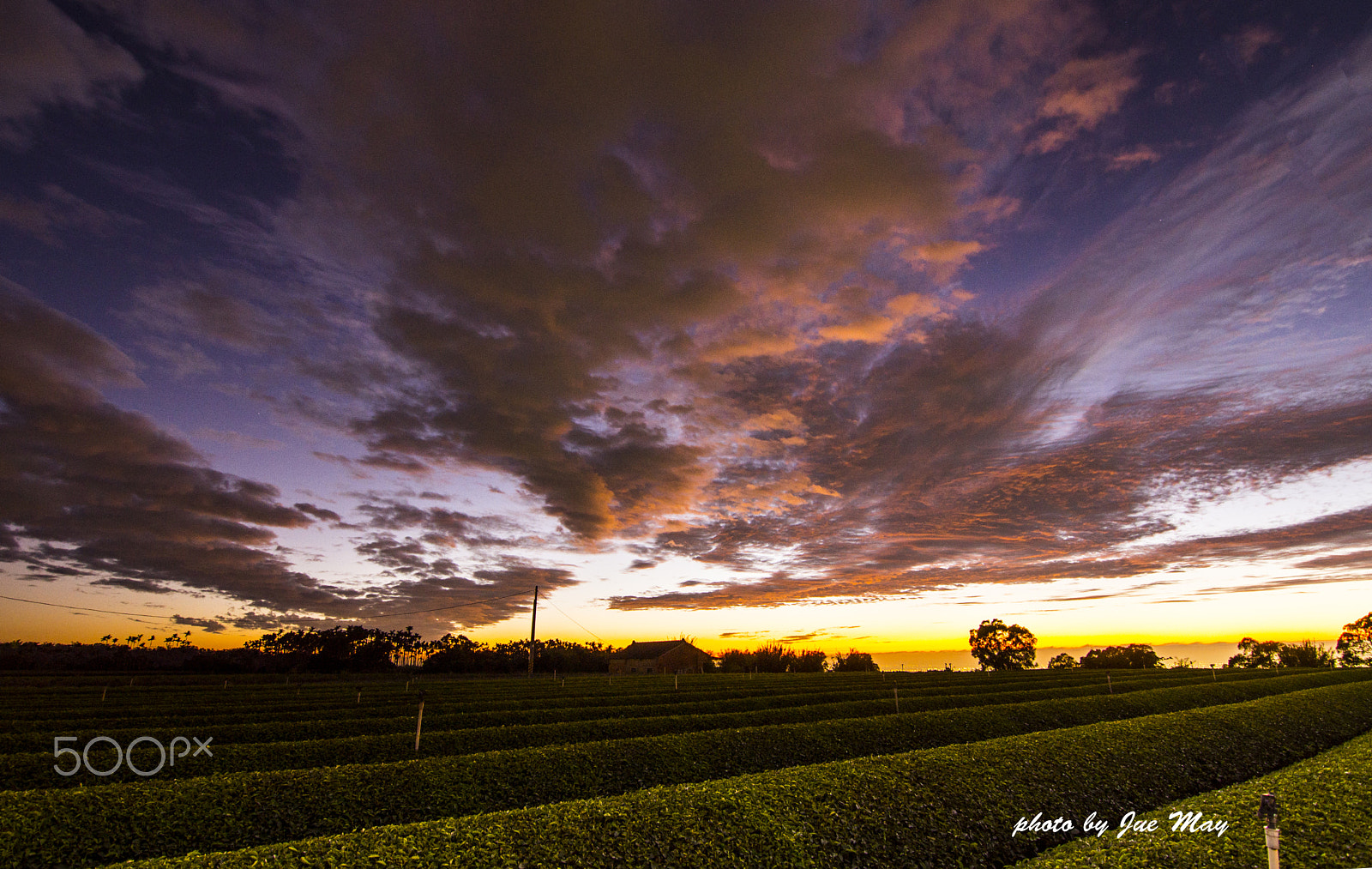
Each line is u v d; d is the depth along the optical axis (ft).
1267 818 28.99
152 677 242.78
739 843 37.50
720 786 45.21
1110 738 67.62
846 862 38.58
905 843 41.75
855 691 155.74
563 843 34.86
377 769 52.37
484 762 56.90
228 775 48.60
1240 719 83.46
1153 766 62.95
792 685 196.75
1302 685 159.53
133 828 41.16
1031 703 108.47
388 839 33.78
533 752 61.05
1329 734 88.07
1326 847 36.42
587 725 86.12
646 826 37.70
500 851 33.32
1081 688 167.32
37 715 106.11
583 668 373.61
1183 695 131.54
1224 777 65.36
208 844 41.60
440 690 173.99
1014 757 58.08
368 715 109.19
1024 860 43.86
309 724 84.94
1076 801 52.75
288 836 43.70
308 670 324.39
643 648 401.49
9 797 42.09
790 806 42.45
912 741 83.92
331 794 47.98
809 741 76.28
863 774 49.60
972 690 170.60
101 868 32.89
